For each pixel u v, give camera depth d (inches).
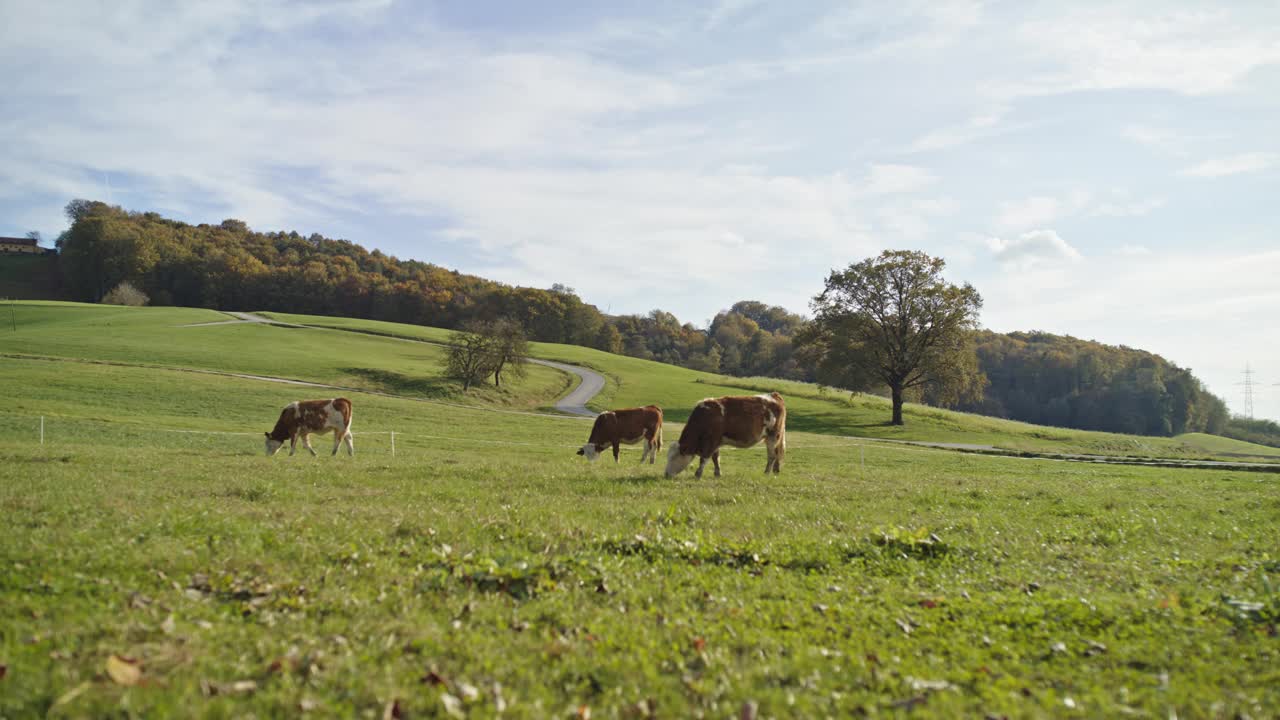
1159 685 204.5
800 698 189.8
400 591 272.5
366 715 169.6
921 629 257.3
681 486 667.4
